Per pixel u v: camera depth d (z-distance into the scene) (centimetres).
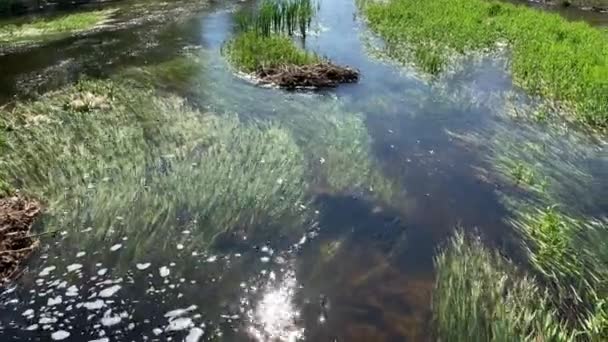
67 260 771
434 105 1473
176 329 653
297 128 1258
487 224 895
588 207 938
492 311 652
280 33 2280
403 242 842
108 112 1322
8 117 1286
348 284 742
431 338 638
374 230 872
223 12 2766
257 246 816
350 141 1184
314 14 2734
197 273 755
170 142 1138
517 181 1033
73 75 1688
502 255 804
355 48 2109
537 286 725
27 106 1373
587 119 1368
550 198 963
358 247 826
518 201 960
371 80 1700
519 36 2245
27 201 898
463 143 1218
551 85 1598
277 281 745
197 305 695
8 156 1052
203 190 936
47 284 723
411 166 1105
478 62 1938
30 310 677
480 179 1049
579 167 1096
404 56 1959
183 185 952
